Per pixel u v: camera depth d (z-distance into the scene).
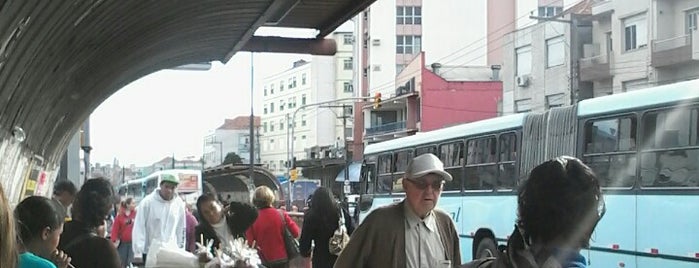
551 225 2.63
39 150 8.59
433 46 74.12
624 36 36.91
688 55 32.81
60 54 7.10
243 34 11.46
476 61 72.88
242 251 5.71
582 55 38.72
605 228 10.36
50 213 4.02
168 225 8.86
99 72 9.76
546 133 12.12
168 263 5.78
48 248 4.03
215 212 7.34
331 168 60.78
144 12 8.16
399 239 5.08
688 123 9.09
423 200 5.10
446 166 15.32
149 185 42.09
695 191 8.83
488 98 54.69
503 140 13.37
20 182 7.47
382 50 74.56
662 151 9.48
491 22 73.25
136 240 8.67
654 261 9.42
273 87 133.50
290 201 44.69
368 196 19.25
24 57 6.00
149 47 10.81
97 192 5.00
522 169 12.65
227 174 42.78
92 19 7.07
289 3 9.85
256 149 133.88
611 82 37.62
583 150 11.12
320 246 8.17
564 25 39.69
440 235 5.26
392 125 62.78
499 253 2.86
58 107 8.65
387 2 74.88
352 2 10.42
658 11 34.47
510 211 12.91
